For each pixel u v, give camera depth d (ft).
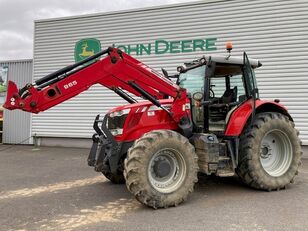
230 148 19.38
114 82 19.03
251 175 19.57
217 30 38.50
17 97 16.66
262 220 14.64
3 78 51.37
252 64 21.49
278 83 35.63
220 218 14.99
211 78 21.39
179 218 15.12
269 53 35.99
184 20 40.14
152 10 41.75
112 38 43.88
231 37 37.83
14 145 48.34
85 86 17.79
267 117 20.25
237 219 14.82
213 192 19.79
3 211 16.60
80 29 45.50
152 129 18.60
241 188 20.71
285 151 20.83
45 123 47.21
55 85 17.28
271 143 20.95
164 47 41.24
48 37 47.24
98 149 19.26
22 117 49.34
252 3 36.70
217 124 20.71
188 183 17.22
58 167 29.66
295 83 34.91
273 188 19.95
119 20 43.45
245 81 20.62
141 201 16.31
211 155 18.26
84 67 17.87
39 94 17.03
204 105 19.94
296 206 16.69
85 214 16.01
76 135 45.50
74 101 45.52
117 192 20.25
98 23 44.52
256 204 17.11
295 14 34.76
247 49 37.06
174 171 17.42
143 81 18.49
